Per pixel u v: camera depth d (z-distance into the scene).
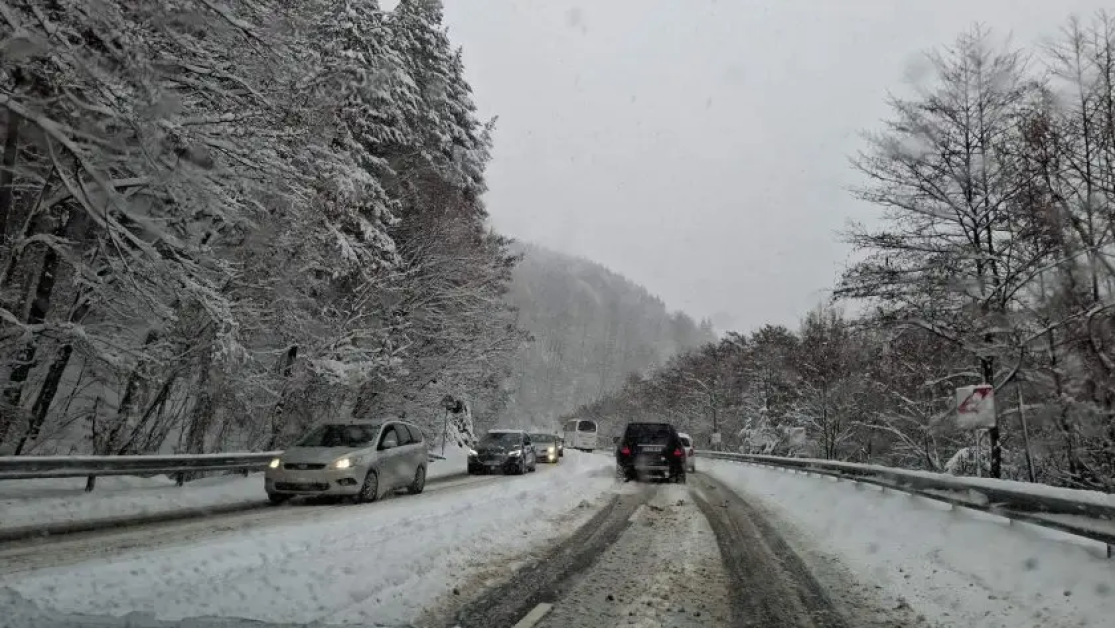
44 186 10.81
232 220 12.03
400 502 13.77
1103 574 6.11
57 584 6.01
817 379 34.62
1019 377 15.91
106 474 11.88
